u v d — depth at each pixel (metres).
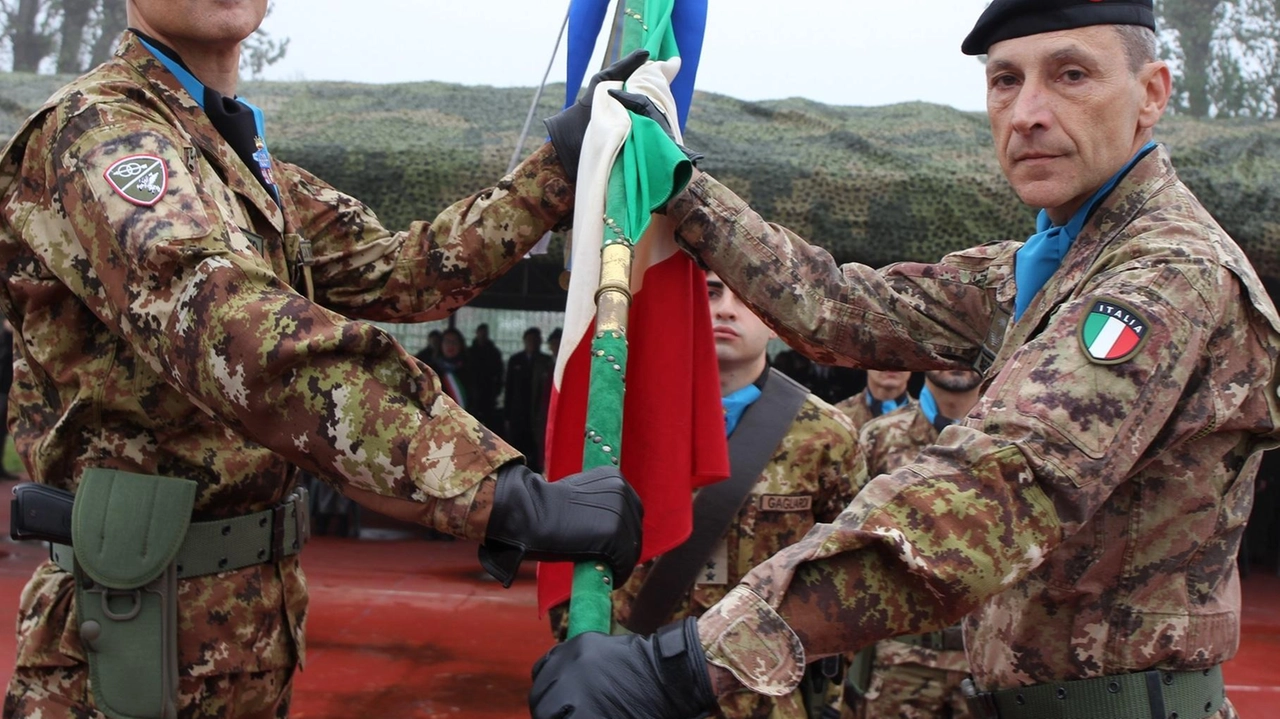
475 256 2.17
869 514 1.41
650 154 2.00
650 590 2.85
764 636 1.37
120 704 1.78
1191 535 1.67
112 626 1.79
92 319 1.83
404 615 6.54
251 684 1.96
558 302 13.09
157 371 1.64
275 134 7.31
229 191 1.89
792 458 2.94
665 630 1.39
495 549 1.48
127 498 1.79
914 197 6.84
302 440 1.50
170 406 1.83
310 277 2.05
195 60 1.97
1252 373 1.63
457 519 1.46
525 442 10.98
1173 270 1.54
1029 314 1.77
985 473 1.42
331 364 1.49
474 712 4.86
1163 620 1.68
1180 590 1.70
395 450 1.47
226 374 1.50
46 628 1.84
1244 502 1.74
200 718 1.88
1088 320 1.49
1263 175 6.93
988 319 2.03
